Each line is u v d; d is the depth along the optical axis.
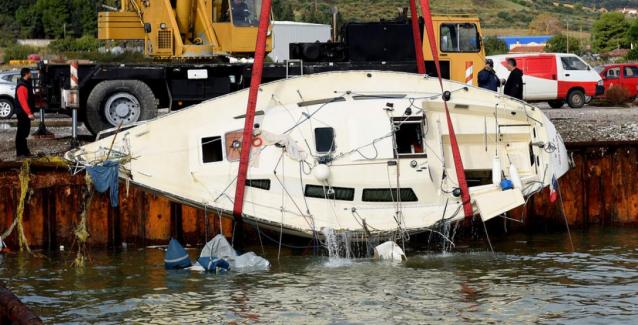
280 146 48.06
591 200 60.16
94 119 66.88
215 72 69.56
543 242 55.97
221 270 48.12
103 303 42.19
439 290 44.03
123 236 53.75
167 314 40.41
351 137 48.12
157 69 68.25
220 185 48.38
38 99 69.81
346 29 71.06
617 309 40.84
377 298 42.62
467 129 50.34
